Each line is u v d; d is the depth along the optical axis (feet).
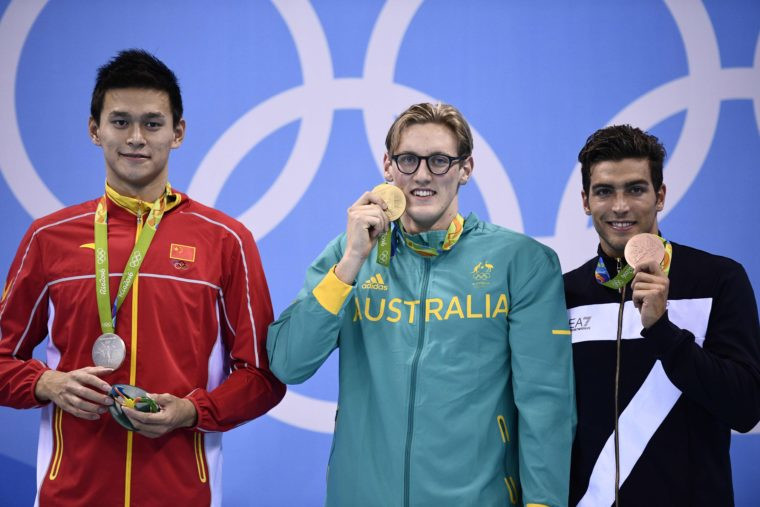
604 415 16.81
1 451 24.98
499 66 25.94
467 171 17.61
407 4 26.07
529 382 16.26
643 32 25.80
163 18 26.16
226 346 18.03
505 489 16.35
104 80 17.01
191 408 16.21
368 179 25.82
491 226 17.84
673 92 25.64
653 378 16.71
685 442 16.44
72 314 16.74
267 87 26.03
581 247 25.52
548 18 25.94
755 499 24.57
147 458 16.40
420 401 16.19
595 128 25.71
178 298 16.83
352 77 25.98
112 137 16.79
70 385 15.76
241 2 26.17
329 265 17.37
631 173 16.89
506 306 16.79
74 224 17.26
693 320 16.88
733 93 25.58
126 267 16.81
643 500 16.31
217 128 25.95
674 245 17.71
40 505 16.51
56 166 25.73
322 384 25.30
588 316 17.49
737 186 25.40
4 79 25.82
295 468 25.05
